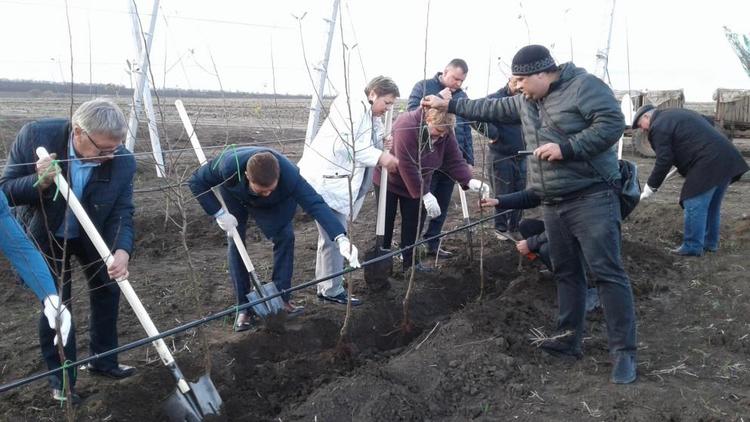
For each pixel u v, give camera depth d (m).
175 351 4.40
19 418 3.53
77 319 5.03
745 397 3.71
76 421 3.47
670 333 4.72
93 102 3.20
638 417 3.47
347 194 4.97
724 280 5.66
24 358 4.40
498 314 4.76
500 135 6.51
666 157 6.23
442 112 4.74
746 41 12.40
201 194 4.20
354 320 4.89
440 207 6.20
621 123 3.70
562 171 3.86
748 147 15.27
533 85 3.82
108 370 4.00
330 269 5.14
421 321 5.23
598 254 3.89
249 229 7.63
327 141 4.95
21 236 2.96
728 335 4.61
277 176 4.13
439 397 3.78
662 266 6.03
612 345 3.96
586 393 3.79
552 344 4.32
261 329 4.59
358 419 3.54
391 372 3.95
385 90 4.83
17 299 5.53
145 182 9.62
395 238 7.26
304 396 3.90
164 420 3.64
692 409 3.56
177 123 16.17
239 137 14.34
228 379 4.03
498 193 6.70
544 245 4.86
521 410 3.64
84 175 3.39
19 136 3.34
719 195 6.42
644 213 8.02
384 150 5.27
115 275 3.37
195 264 6.43
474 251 6.45
